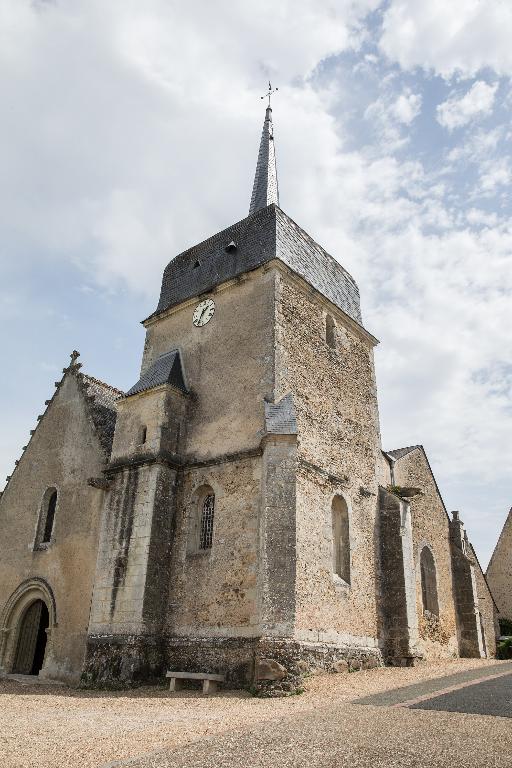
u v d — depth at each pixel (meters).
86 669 14.26
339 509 16.23
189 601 14.13
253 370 15.60
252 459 14.45
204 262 19.05
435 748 6.16
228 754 6.32
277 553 12.69
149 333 19.27
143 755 6.45
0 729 8.06
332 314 18.75
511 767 5.48
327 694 10.95
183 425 16.47
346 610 14.84
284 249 17.27
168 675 12.80
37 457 19.91
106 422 18.92
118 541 15.27
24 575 18.16
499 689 10.04
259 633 12.52
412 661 15.77
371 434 18.70
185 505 15.32
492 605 24.84
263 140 23.64
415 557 20.00
